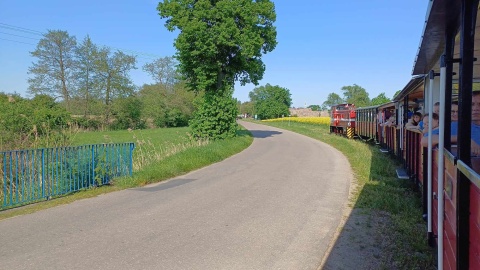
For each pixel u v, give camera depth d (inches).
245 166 557.0
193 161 553.6
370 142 989.8
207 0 987.3
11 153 315.9
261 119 4557.1
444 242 133.6
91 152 389.1
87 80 2114.9
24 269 178.2
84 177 380.5
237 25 1059.3
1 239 223.1
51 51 1977.1
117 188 385.4
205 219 267.3
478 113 160.7
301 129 1888.5
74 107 2063.2
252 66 1133.1
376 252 200.1
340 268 181.6
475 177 81.0
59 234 232.5
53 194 346.3
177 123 2615.7
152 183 419.2
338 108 1445.6
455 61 128.9
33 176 327.0
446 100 143.7
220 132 975.0
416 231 227.1
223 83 1111.0
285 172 493.4
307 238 226.1
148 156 560.1
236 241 220.2
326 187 387.2
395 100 569.6
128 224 254.4
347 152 747.4
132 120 2310.5
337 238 225.0
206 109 974.4
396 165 516.1
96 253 199.5
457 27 128.0
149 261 188.9
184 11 1005.8
